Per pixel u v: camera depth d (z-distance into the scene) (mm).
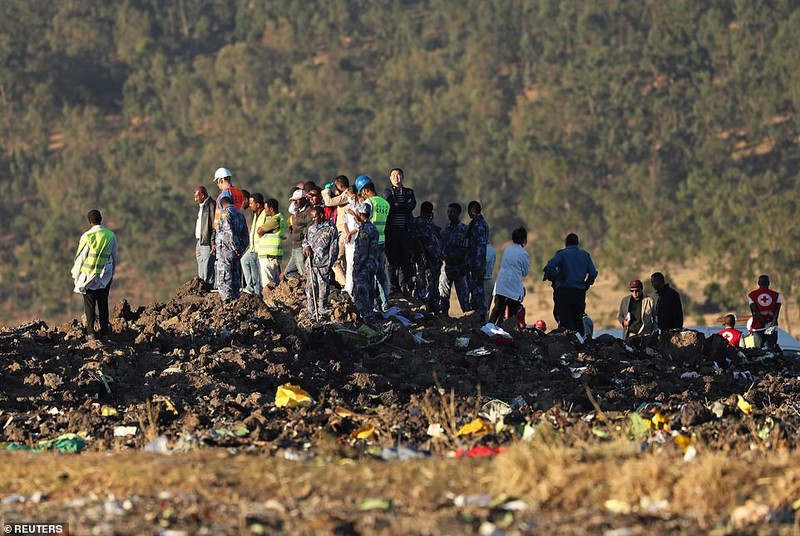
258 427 43250
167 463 34969
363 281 59938
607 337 63312
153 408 45812
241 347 54625
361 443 41688
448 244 67688
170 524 29016
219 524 28891
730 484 30250
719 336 62312
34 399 47031
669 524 28203
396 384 52375
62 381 48500
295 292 66625
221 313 59250
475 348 59062
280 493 31438
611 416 47219
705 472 30500
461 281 68125
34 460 36875
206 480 32656
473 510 29375
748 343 79438
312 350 55719
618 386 54938
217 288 67500
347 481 32156
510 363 57094
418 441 42438
